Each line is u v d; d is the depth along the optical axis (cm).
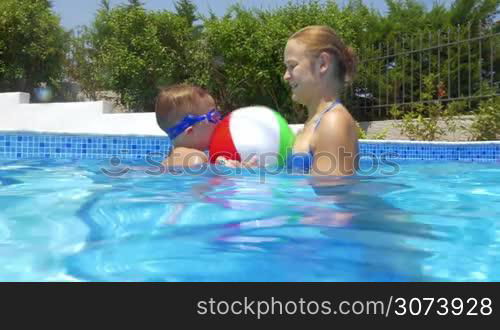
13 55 1174
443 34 1112
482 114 805
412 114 891
